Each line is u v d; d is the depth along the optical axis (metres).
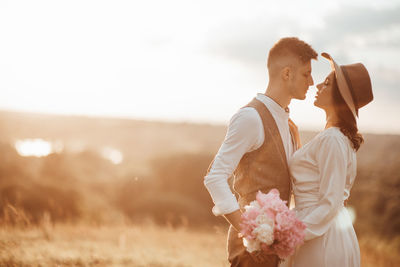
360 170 18.39
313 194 2.37
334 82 2.45
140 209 21.84
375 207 15.62
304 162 2.40
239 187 2.47
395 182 16.58
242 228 2.15
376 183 17.14
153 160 27.22
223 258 5.41
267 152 2.37
